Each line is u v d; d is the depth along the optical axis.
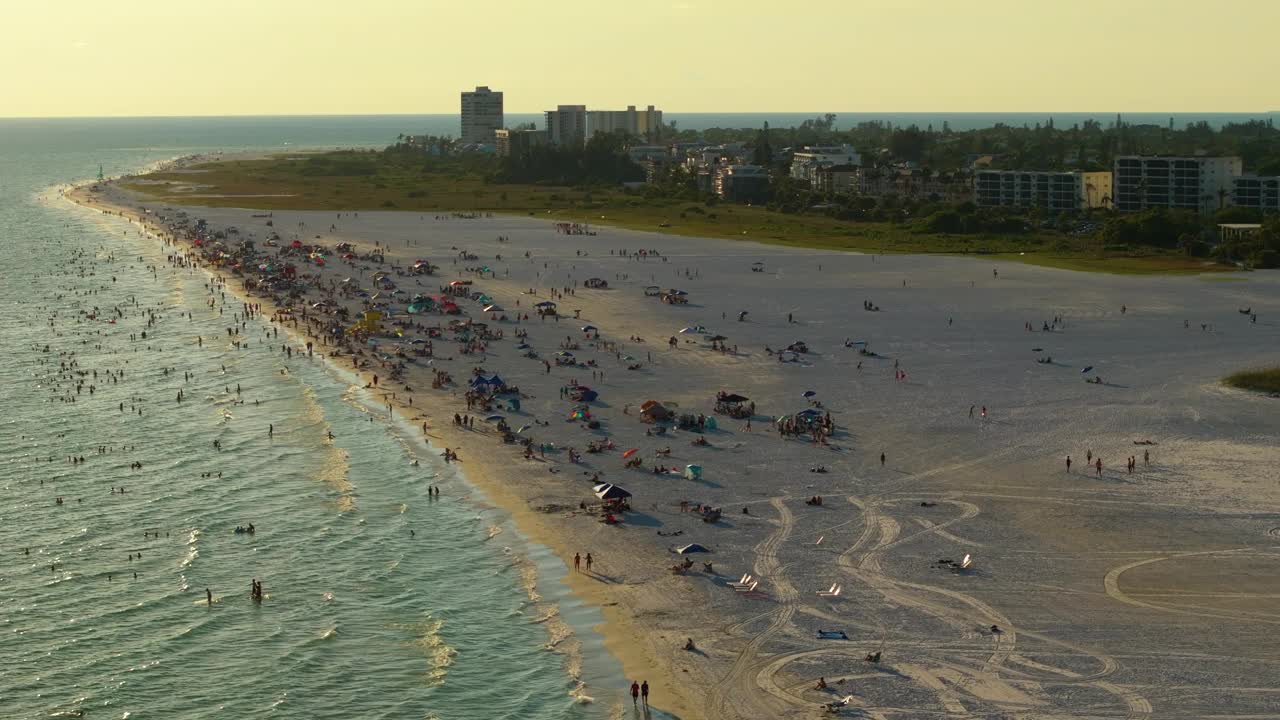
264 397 151.50
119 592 91.56
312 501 112.31
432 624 85.88
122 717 73.56
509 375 161.50
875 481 115.69
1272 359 166.00
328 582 93.50
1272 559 94.88
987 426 134.50
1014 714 72.06
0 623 85.88
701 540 101.06
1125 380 155.50
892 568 94.31
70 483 117.62
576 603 89.25
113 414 143.38
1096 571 93.06
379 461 124.38
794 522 104.81
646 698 74.94
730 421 137.75
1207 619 84.25
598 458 124.44
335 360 172.62
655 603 88.88
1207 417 137.12
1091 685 75.31
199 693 76.31
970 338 182.75
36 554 99.12
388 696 75.75
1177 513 105.69
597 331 191.12
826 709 73.12
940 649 80.50
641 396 149.88
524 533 103.44
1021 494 111.38
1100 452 124.44
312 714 73.75
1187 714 71.62
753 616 86.31
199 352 178.62
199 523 106.50
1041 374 159.50
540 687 76.75
